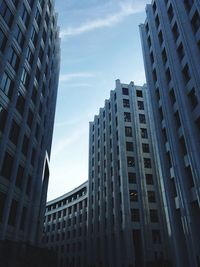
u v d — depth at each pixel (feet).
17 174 100.07
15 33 100.22
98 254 201.36
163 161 116.67
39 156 133.18
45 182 164.04
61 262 265.95
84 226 251.19
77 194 284.41
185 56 103.35
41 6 133.80
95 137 266.16
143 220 169.07
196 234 87.61
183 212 95.20
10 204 89.15
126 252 157.58
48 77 144.46
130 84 234.58
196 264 84.43
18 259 77.30
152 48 142.20
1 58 89.45
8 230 89.15
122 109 217.15
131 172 188.44
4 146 87.10
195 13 99.19
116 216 179.22
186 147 95.71
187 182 96.84
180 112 102.53
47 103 152.76
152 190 182.60
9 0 97.30
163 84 121.49
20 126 102.22
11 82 96.58
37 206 119.65
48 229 311.27
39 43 124.57
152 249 158.71
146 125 213.05
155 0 140.77
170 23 122.01
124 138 202.18
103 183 221.05
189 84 99.09
